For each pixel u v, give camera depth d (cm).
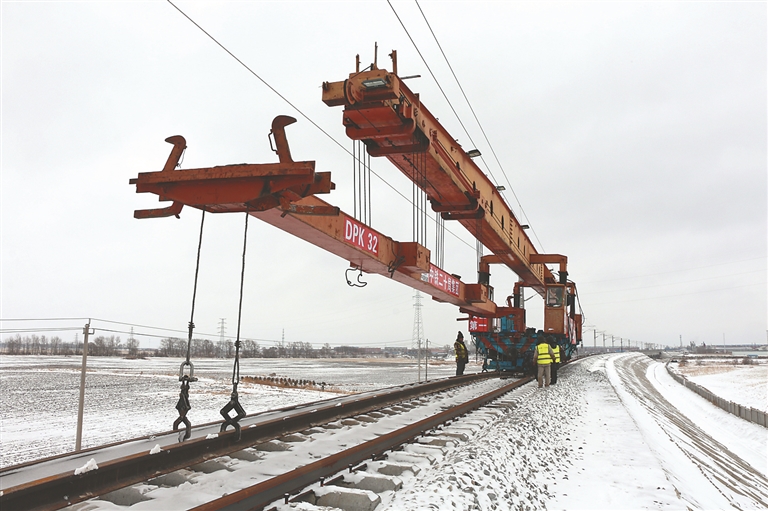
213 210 624
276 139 573
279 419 749
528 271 2230
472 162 1412
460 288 1627
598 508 604
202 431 690
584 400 1567
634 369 5441
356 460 620
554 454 839
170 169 601
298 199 610
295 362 8100
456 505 480
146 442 605
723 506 780
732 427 2123
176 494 482
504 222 1741
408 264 1126
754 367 7144
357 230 941
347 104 895
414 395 1409
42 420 1570
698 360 10550
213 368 4875
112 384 2762
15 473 457
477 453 662
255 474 562
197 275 579
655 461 819
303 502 470
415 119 1027
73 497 414
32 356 7369
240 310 596
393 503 483
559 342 2508
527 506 570
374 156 1080
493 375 2362
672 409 2520
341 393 2422
